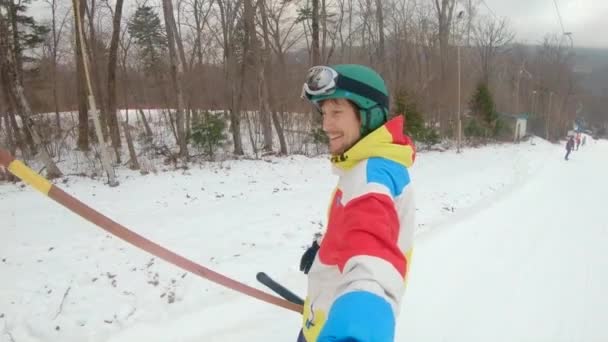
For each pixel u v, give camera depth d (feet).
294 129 89.61
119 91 93.30
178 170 51.26
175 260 5.51
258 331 12.49
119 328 13.11
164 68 87.35
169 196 36.32
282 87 85.76
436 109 115.44
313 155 69.62
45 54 93.04
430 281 17.21
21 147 59.77
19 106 45.03
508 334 13.79
